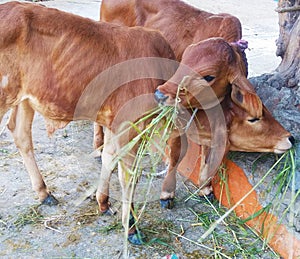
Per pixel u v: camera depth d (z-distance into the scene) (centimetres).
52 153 272
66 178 248
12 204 226
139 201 206
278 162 203
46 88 190
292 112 227
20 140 217
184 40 253
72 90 189
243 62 198
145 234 206
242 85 182
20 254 196
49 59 188
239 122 196
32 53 187
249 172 214
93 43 188
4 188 238
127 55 190
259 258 193
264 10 643
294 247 188
